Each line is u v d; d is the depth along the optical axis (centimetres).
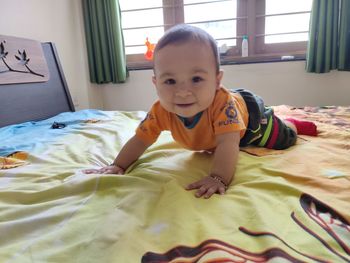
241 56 234
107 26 231
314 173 63
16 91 154
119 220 45
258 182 57
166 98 64
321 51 203
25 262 36
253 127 81
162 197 54
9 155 89
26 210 51
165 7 238
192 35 61
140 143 77
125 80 244
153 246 39
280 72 224
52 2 204
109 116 156
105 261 36
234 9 229
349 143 84
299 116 129
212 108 70
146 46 242
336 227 42
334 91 217
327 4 196
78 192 58
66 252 38
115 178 60
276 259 34
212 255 35
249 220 44
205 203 51
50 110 177
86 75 242
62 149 95
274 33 225
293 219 44
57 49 210
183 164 73
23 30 178
